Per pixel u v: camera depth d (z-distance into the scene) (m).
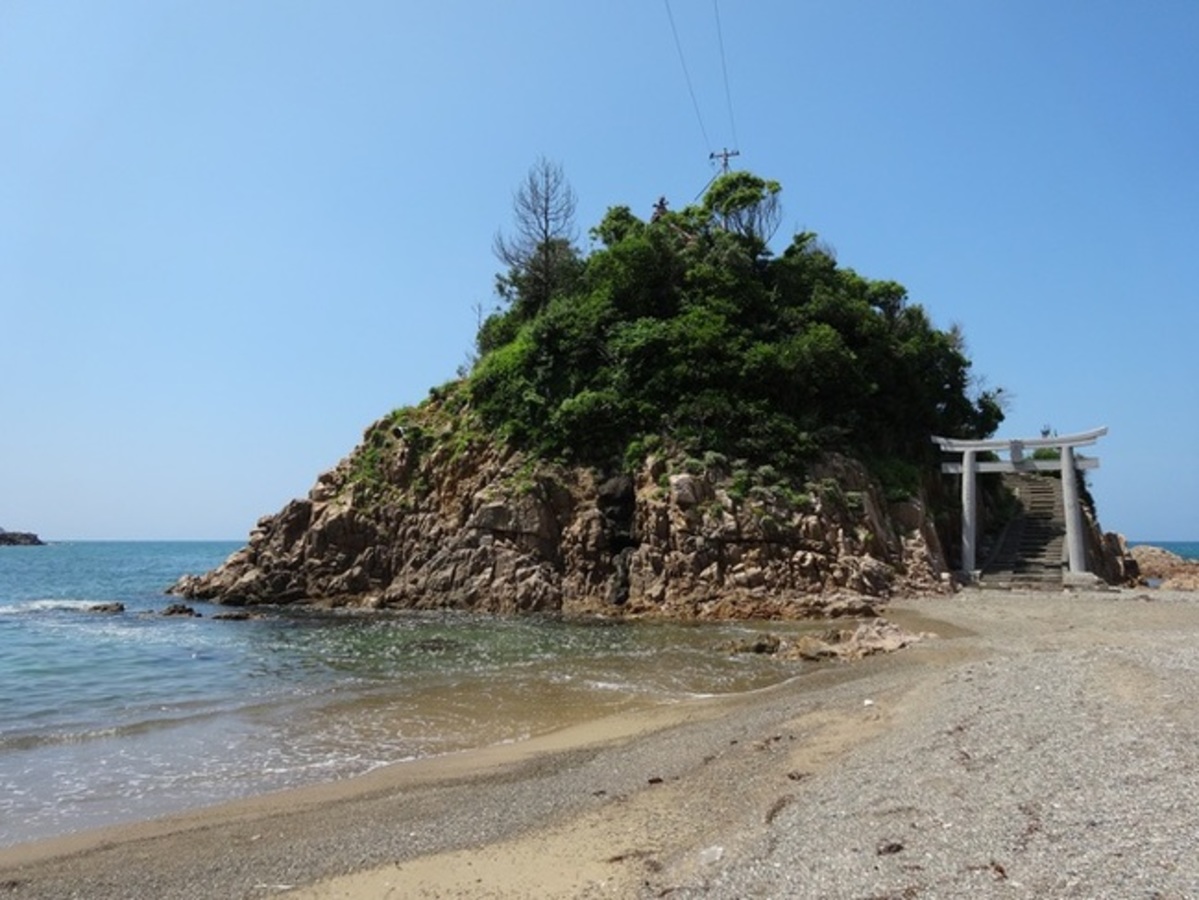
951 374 52.94
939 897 6.87
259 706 19.12
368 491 46.84
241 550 51.44
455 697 19.84
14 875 9.64
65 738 16.25
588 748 14.81
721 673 22.38
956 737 12.01
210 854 10.13
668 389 43.69
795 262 52.50
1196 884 6.42
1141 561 81.50
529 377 46.78
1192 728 10.60
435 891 8.58
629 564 39.25
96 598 53.62
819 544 37.06
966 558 42.62
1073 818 8.16
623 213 60.56
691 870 8.39
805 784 10.95
